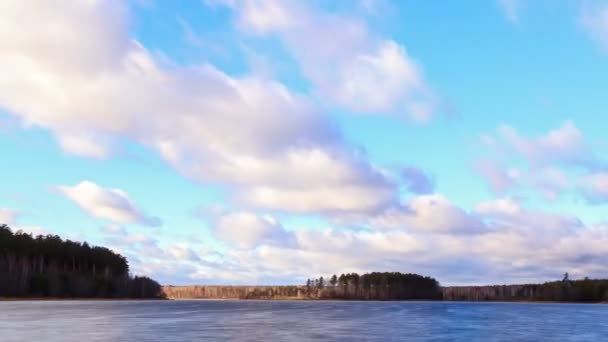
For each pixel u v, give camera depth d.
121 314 110.50
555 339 67.94
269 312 137.50
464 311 161.75
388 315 125.62
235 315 117.75
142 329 72.94
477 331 79.31
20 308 133.00
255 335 66.44
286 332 71.62
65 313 110.00
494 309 188.00
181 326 79.56
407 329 81.12
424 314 134.38
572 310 183.62
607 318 122.62
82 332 66.69
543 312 162.12
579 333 77.38
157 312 123.88
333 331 74.62
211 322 90.00
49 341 56.16
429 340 64.38
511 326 91.75
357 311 150.25
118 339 59.16
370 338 65.25
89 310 125.38
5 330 68.44
